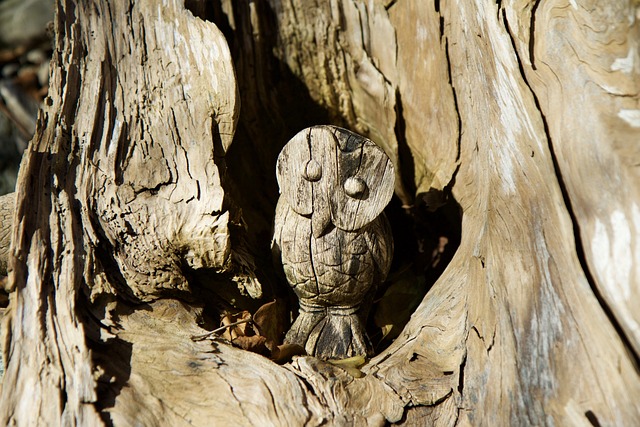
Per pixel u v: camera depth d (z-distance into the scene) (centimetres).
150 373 224
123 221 266
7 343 225
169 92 300
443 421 224
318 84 369
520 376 210
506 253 230
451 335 247
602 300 194
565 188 213
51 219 259
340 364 260
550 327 206
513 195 234
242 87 363
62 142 285
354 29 355
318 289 269
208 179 272
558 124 221
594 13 221
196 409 216
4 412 210
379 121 348
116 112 297
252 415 213
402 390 229
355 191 253
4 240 297
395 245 355
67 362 217
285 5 361
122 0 322
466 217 284
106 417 206
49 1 495
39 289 236
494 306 227
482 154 268
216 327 266
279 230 270
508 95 243
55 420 204
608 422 186
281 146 373
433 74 313
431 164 321
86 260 250
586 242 203
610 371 187
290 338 279
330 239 260
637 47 208
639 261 188
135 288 255
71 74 305
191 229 261
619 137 202
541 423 200
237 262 275
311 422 214
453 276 270
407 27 329
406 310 312
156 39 314
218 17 360
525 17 245
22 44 507
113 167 280
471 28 273
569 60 225
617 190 198
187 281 262
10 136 496
